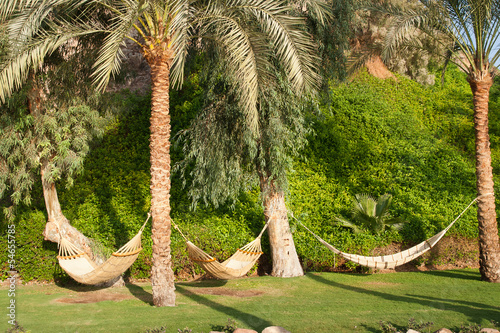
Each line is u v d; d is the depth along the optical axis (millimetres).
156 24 8211
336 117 18047
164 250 8234
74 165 9586
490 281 10195
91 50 10406
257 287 9914
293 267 11336
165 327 6570
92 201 13242
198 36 9703
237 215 13109
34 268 10805
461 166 16281
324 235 12352
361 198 13047
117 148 15562
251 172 11727
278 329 6152
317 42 10930
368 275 11227
